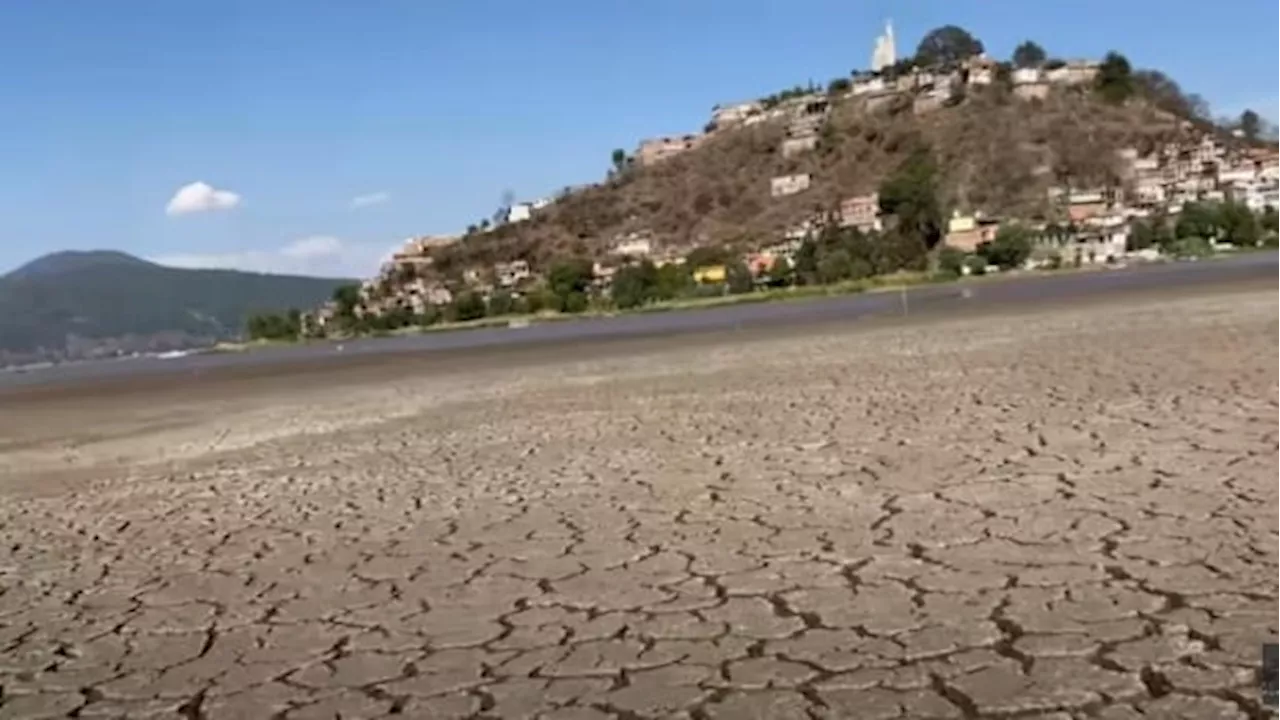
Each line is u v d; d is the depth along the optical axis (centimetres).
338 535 661
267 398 2136
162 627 493
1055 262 8394
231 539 679
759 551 534
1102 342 1582
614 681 378
